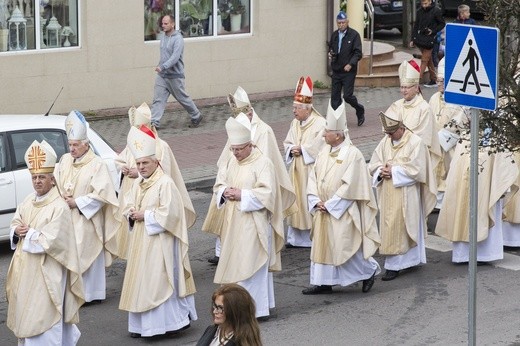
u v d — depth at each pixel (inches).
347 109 2209.6
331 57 2053.4
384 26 2989.7
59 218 968.9
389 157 1283.2
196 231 1472.7
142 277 1056.2
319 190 1194.0
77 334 1026.1
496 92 794.8
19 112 1996.8
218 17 2231.8
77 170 1163.9
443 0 3169.3
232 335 707.4
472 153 813.2
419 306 1177.4
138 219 1056.2
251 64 2278.5
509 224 1405.0
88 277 1175.0
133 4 2096.5
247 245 1104.8
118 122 2041.1
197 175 1721.2
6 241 1381.6
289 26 2322.8
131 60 2112.5
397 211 1270.9
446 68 826.2
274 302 1151.6
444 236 1330.0
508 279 1277.1
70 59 2037.4
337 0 2388.0
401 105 1478.8
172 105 2180.1
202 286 1247.5
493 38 793.6
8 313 993.5
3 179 1296.8
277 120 2108.8
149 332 1062.4
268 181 1104.2
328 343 1063.6
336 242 1186.6
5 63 1968.5
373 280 1232.2
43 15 2016.5
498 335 1084.5
